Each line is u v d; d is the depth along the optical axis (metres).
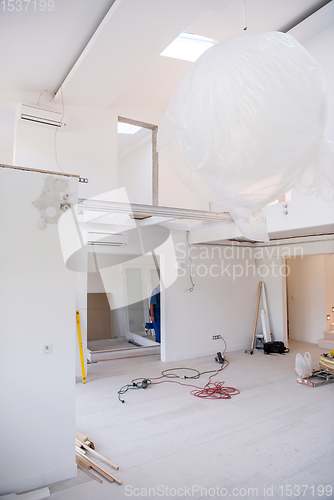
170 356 6.44
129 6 3.12
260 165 1.37
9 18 3.28
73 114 5.44
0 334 2.50
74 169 5.38
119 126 7.91
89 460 2.90
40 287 2.68
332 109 4.12
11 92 4.86
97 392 4.75
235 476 2.71
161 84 5.76
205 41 5.34
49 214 2.77
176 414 3.98
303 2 3.92
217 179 1.45
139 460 2.96
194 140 1.42
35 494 2.44
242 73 1.33
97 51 3.82
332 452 3.09
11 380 2.51
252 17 4.19
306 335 8.41
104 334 6.80
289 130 1.35
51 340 2.68
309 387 4.96
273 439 3.35
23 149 5.01
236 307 7.52
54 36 3.71
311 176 1.77
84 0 3.24
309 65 1.44
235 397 4.54
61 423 2.67
